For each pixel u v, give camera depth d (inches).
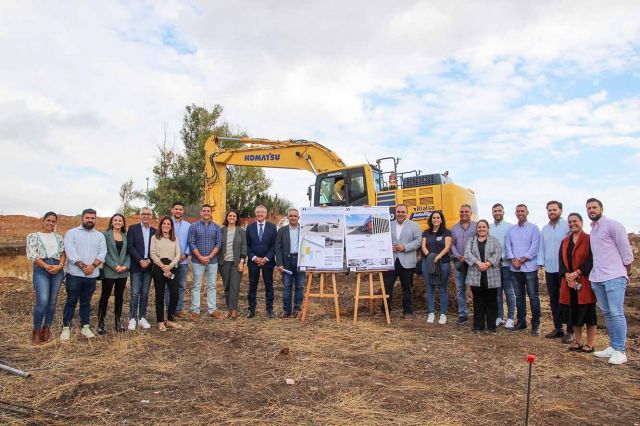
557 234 279.6
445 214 472.4
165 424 150.9
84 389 182.5
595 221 238.4
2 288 457.1
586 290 243.1
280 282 589.6
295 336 271.6
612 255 232.2
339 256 327.9
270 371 207.2
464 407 168.1
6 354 230.7
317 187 535.2
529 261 291.7
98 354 232.8
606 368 217.5
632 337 285.3
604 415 163.8
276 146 577.6
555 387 191.5
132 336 267.9
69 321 259.0
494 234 318.7
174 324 293.1
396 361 225.3
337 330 289.1
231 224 339.6
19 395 175.5
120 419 154.9
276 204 1304.1
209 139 593.9
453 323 322.0
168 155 1239.5
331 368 213.2
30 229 1151.0
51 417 156.2
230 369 210.4
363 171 509.0
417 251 351.6
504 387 190.4
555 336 280.2
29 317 315.6
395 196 496.7
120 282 283.0
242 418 156.0
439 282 323.3
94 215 264.4
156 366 212.7
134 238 288.8
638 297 436.5
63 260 259.1
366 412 161.6
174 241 297.1
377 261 323.9
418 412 163.2
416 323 319.0
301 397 176.2
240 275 335.0
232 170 1227.2
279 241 338.6
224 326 298.2
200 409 163.6
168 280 295.3
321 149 553.0
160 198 1210.6
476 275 288.5
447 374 206.4
